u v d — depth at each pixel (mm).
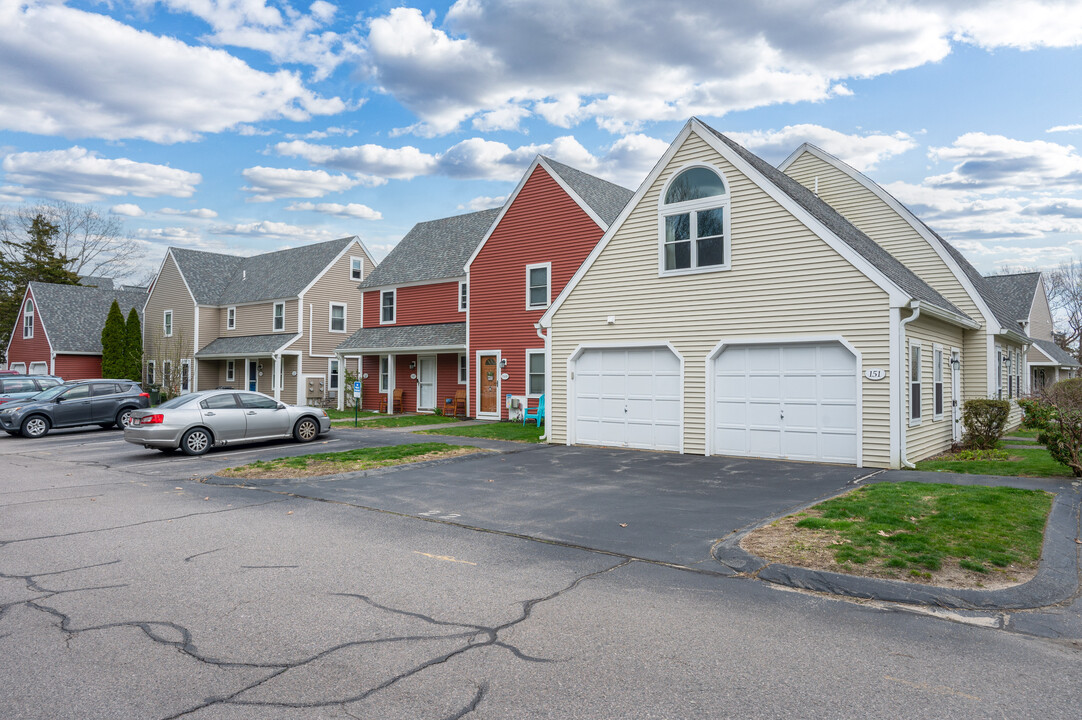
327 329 34938
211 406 15781
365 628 4895
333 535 7785
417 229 31812
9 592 5699
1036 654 4504
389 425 21984
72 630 4844
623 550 7090
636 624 4996
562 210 22297
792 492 9969
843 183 20234
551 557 6855
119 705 3732
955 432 16328
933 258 18641
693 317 14375
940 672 4207
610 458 13977
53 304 41719
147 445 14969
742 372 13773
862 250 13070
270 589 5785
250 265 39781
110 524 8367
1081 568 6168
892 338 11922
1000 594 5504
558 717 3611
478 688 3941
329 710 3680
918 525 7359
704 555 6887
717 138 14078
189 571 6316
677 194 14680
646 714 3643
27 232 56250
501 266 23812
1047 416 11570
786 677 4109
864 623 5051
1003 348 20016
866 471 11680
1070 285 57469
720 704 3758
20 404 20656
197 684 3992
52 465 14164
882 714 3664
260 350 33469
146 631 4824
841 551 6543
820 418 12781
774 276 13289
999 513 7777
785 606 5426
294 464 12789
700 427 14234
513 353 23328
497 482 11266
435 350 25750
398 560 6727
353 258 36406
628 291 15383
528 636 4750
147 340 41031
